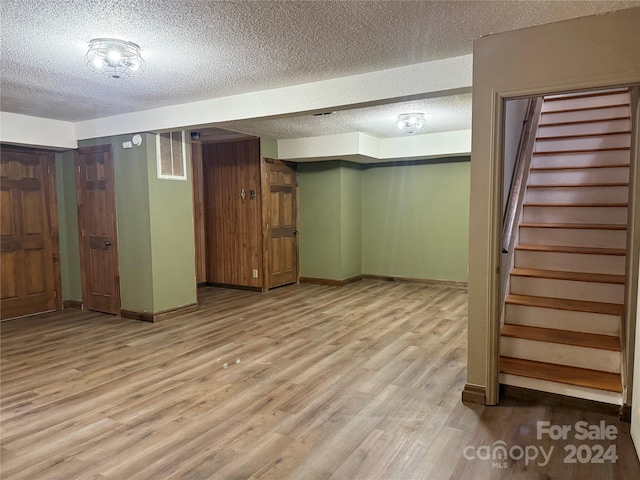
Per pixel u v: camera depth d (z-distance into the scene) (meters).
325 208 7.09
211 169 6.93
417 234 7.16
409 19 2.42
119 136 4.96
